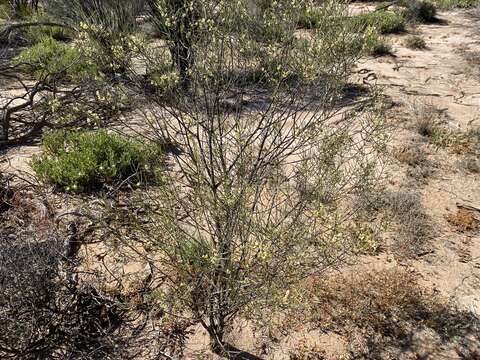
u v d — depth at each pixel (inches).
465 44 441.1
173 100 111.9
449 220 176.1
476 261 156.6
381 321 130.5
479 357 122.3
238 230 105.2
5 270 109.7
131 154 179.5
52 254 122.7
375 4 555.8
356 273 145.2
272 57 110.4
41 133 228.8
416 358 121.6
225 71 107.7
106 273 139.0
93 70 229.8
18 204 167.0
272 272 99.3
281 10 112.8
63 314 114.9
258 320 107.0
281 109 119.7
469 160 218.2
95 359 114.3
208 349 119.7
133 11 207.0
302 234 103.8
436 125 250.7
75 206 167.6
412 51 415.8
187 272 106.1
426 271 150.9
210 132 102.1
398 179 199.3
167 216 103.2
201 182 105.7
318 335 125.9
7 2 438.0
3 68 273.3
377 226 164.4
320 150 120.9
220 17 106.8
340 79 119.0
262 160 111.8
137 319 126.3
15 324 106.9
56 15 337.7
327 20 111.7
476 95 307.1
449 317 133.4
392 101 281.6
